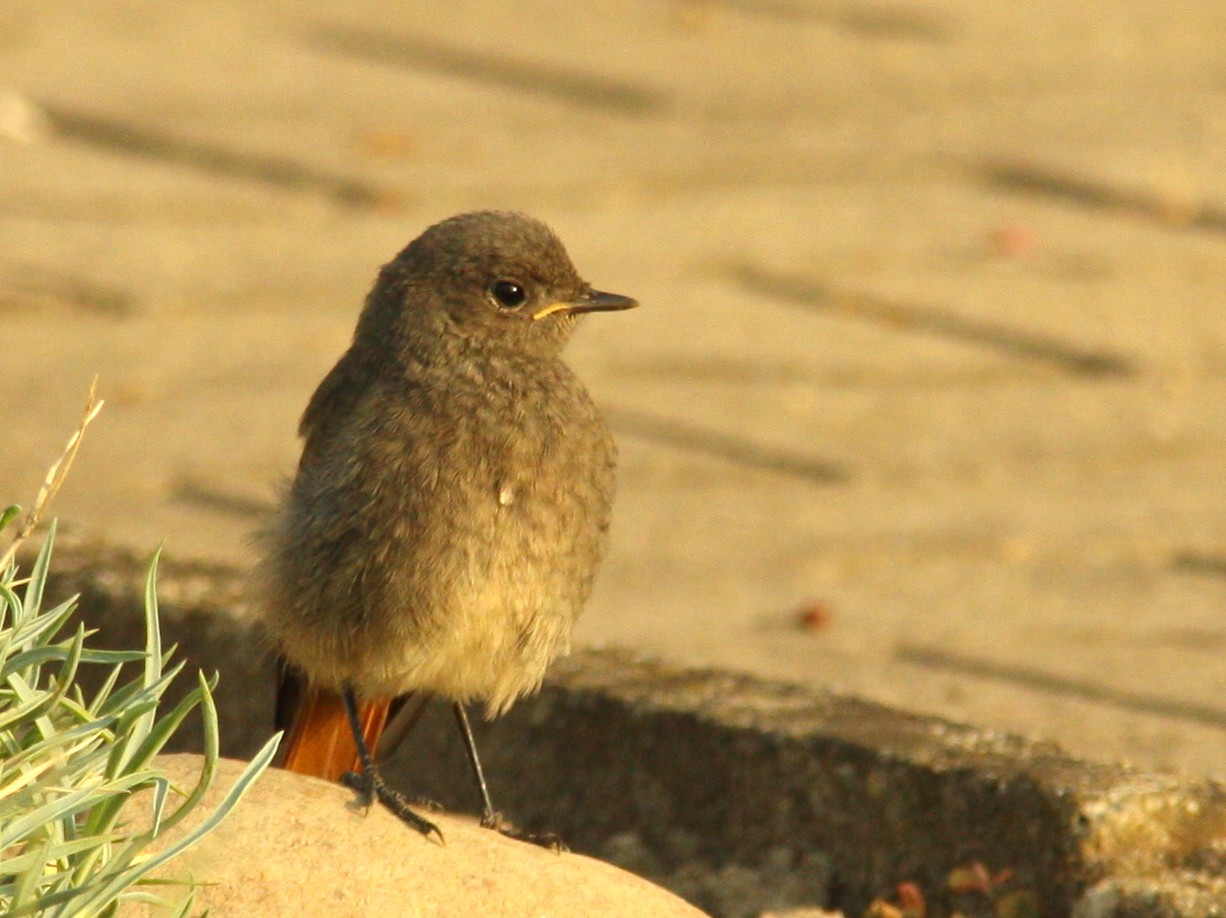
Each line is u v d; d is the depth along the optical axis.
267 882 6.62
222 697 9.55
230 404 14.40
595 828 8.91
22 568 9.97
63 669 6.17
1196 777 8.34
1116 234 19.27
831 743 8.39
